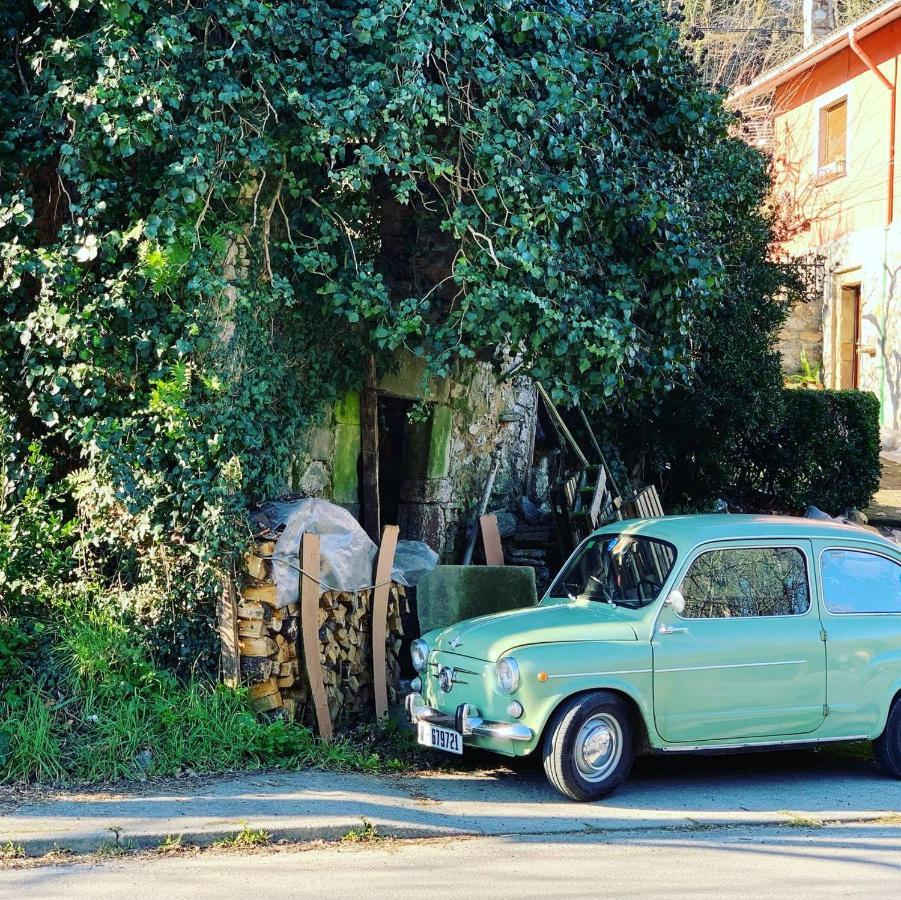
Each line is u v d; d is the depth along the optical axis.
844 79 21.94
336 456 10.57
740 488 15.04
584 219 9.10
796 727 7.65
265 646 8.13
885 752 8.02
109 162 8.08
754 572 7.78
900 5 19.72
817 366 22.84
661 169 9.59
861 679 7.85
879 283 20.91
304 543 8.35
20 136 8.32
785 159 22.78
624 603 7.70
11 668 7.84
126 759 7.30
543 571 11.93
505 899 5.19
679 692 7.32
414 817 6.56
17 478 8.69
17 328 8.20
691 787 7.71
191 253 8.17
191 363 8.30
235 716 7.78
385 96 8.25
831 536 8.09
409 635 9.91
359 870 5.66
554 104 8.63
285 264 9.18
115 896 5.18
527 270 8.58
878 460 15.27
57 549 8.80
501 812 6.84
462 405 11.74
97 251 8.06
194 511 8.22
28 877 5.47
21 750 7.12
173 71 7.93
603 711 7.15
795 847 6.25
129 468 8.19
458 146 8.80
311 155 8.69
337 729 8.67
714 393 13.27
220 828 6.15
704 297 9.85
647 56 9.39
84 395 8.20
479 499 12.16
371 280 8.77
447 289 10.38
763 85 23.62
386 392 10.96
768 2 27.95
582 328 8.95
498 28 8.87
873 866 5.88
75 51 7.80
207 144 8.12
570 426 13.52
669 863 5.86
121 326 8.21
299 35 8.21
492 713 7.18
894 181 20.61
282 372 9.23
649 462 14.10
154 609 8.29
